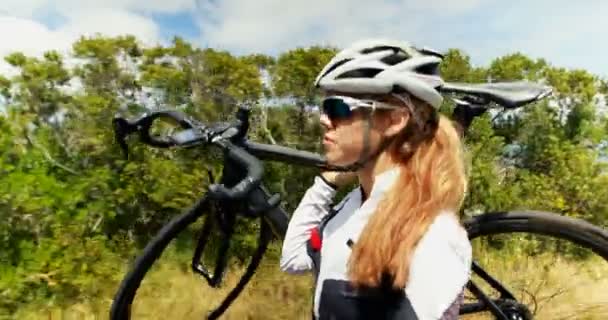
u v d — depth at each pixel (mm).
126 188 10039
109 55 12320
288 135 11852
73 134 11273
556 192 12641
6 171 7539
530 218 2113
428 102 1280
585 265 6535
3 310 5645
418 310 1157
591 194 12852
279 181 9188
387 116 1312
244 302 5473
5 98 12031
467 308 2066
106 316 5445
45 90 11930
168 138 2084
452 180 1241
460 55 12945
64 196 8031
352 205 1430
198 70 12203
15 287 5805
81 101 11383
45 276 5980
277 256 6074
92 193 9953
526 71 15641
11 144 8469
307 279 5730
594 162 14258
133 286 2324
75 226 7336
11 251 6520
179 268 6734
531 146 15203
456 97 1883
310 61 11820
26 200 7012
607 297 5316
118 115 2080
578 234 2086
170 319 5184
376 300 1199
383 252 1188
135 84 12391
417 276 1169
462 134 1867
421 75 1313
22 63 12070
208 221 2180
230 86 11922
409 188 1232
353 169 1354
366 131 1315
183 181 10016
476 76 13234
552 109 17047
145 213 10445
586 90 16922
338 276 1292
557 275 5867
